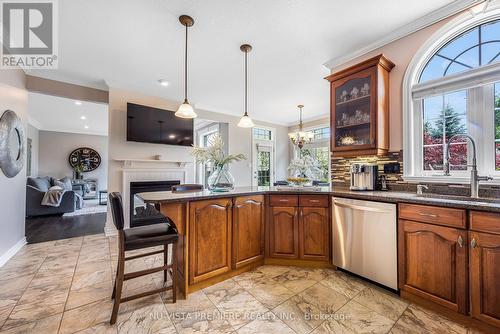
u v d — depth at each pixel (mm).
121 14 2088
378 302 1805
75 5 1970
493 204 1481
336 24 2244
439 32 2096
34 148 7016
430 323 1562
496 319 1397
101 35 2412
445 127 2174
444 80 2092
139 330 1491
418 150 2303
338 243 2277
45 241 3320
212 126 6262
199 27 2285
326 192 2348
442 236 1607
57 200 5062
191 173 4660
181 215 1886
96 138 8391
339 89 2664
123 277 1609
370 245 2025
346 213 2207
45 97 4578
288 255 2455
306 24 2242
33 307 1728
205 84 3791
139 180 3979
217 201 2100
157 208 1868
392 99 2430
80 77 3473
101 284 2082
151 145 4137
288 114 5848
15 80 2854
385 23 2230
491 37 1930
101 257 2721
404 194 2104
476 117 1985
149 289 1992
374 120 2322
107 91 3924
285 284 2088
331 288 2016
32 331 1471
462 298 1520
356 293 1935
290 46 2637
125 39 2490
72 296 1882
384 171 2469
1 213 2496
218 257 2100
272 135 6562
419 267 1727
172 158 4391
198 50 2725
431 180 2121
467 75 1960
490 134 1919
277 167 6602
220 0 1923
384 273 1932
